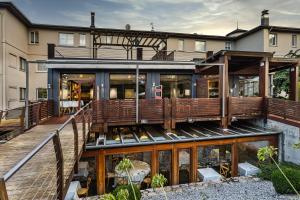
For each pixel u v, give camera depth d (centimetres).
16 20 1675
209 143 943
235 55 1124
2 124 988
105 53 1859
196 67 1391
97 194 820
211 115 1098
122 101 1008
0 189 160
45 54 1889
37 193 334
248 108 1149
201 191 793
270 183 839
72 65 1204
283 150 1028
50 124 959
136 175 895
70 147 588
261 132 1027
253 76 1683
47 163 462
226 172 1014
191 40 2158
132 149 861
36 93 1867
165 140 888
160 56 1566
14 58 1656
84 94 1379
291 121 992
